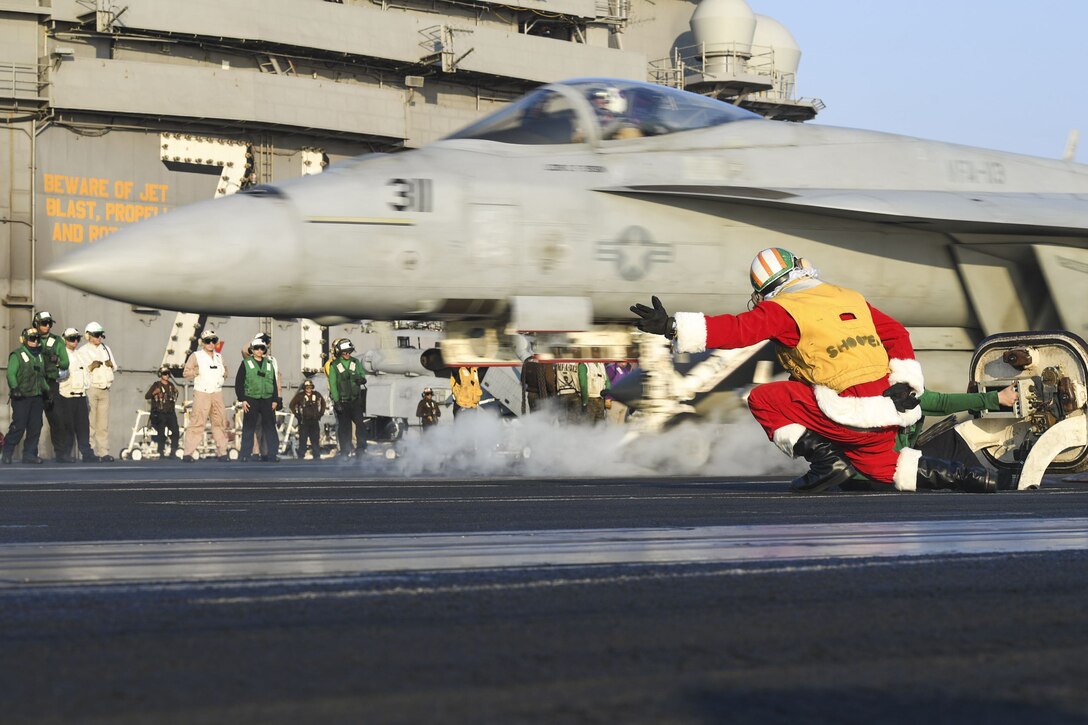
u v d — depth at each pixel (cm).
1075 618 221
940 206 1113
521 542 372
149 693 153
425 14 4184
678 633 204
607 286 1051
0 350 3366
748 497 645
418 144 3972
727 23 4800
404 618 220
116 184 3541
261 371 1997
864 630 207
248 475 1169
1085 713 145
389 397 2402
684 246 1077
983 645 192
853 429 662
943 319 1220
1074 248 1179
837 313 659
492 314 1039
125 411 3441
